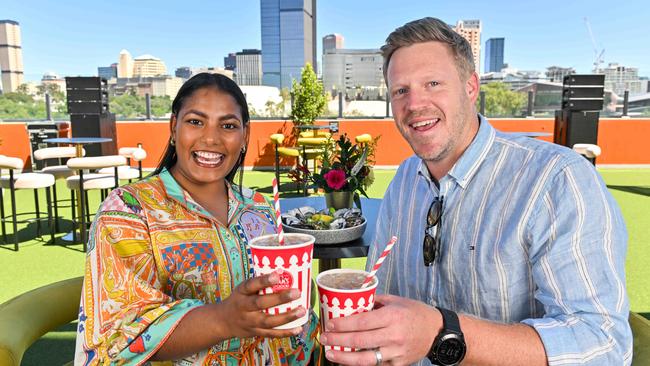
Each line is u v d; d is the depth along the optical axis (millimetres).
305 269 952
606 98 10945
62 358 2633
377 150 11141
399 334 855
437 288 1314
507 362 926
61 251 4730
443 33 1253
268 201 1643
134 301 1141
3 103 10352
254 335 939
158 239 1242
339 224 2219
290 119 11211
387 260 1519
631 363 1042
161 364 1252
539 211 1118
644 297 3455
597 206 1061
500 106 11180
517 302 1181
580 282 1010
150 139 10695
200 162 1363
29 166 10219
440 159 1323
